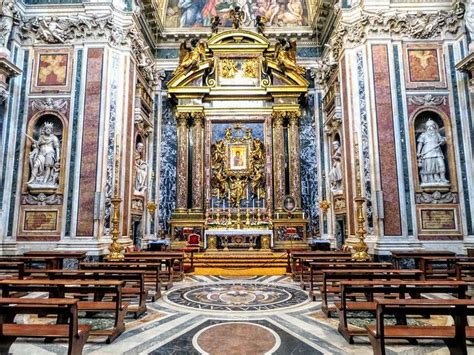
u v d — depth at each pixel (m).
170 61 16.05
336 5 12.04
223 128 15.51
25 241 10.22
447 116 10.62
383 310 3.56
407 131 10.55
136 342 4.57
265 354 4.18
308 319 5.63
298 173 14.79
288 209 14.35
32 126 10.76
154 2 14.95
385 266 6.86
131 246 11.15
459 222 10.19
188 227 14.21
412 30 10.88
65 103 10.77
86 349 4.32
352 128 11.03
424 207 10.26
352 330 4.75
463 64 9.99
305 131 15.50
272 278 9.83
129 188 11.50
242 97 15.45
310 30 16.20
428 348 4.32
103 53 10.84
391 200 10.16
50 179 10.52
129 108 11.62
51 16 11.07
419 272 5.64
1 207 10.20
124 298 7.05
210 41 15.64
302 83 15.20
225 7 16.53
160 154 15.29
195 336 4.81
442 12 10.91
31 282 4.56
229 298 7.12
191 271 10.86
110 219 10.55
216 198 15.02
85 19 10.91
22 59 10.98
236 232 13.76
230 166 15.07
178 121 15.16
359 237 9.22
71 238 10.08
